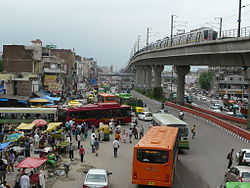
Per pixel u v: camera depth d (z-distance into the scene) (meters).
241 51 40.59
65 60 117.88
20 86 59.50
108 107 48.25
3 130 37.84
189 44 55.22
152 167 19.95
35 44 80.81
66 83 99.12
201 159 29.94
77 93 90.00
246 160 25.59
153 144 20.69
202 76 159.25
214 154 32.09
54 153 28.20
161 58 80.56
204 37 55.69
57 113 45.16
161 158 19.97
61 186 21.42
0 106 51.47
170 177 19.88
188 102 99.88
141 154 20.11
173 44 71.44
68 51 118.94
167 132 25.00
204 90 162.62
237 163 28.45
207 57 53.97
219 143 37.94
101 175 19.42
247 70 46.22
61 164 26.80
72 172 24.80
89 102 72.06
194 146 35.97
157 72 104.19
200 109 75.69
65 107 46.38
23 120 42.75
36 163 19.73
